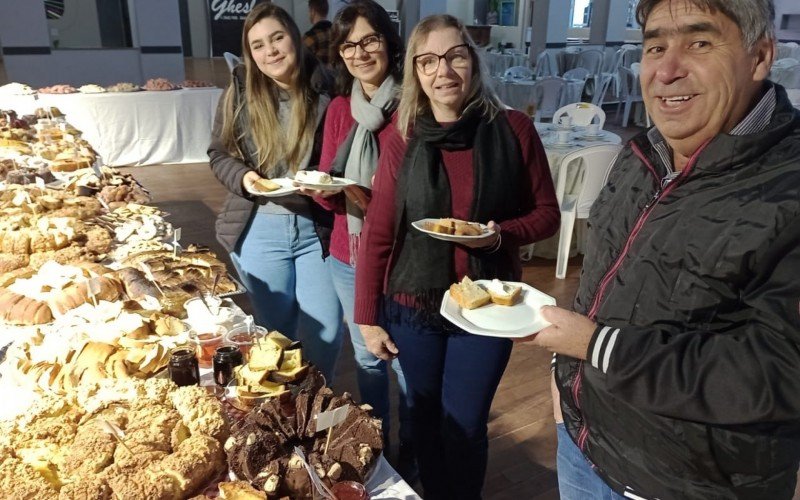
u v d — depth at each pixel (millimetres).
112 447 1106
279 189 2049
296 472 1036
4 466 1050
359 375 2209
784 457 875
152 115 6617
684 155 935
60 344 1442
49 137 3965
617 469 1018
